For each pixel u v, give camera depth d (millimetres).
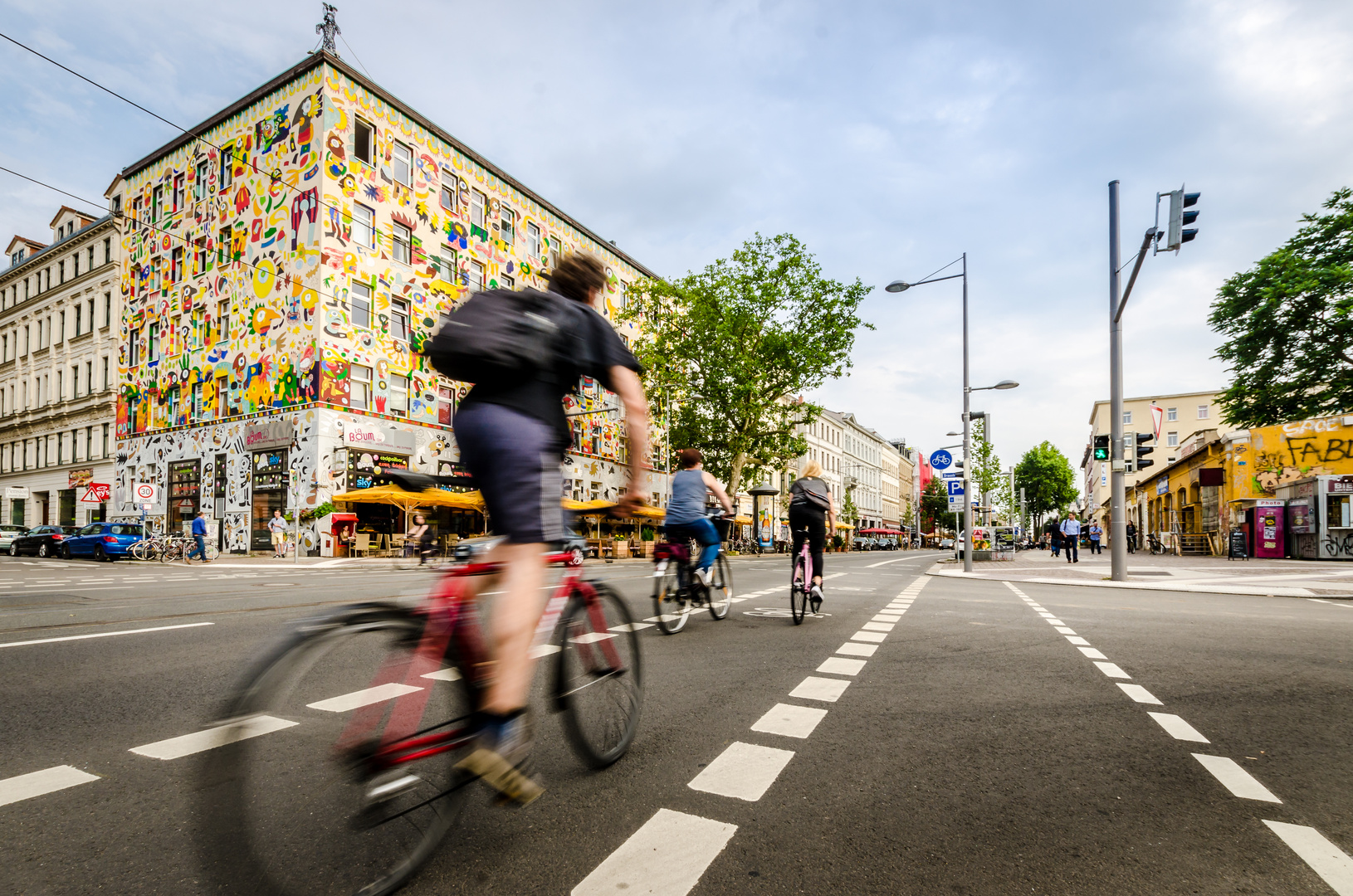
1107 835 2508
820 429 78062
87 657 5262
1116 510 15477
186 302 31391
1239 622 8141
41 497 42594
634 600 8344
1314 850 2408
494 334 2326
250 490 28312
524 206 37031
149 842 2320
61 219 42969
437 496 22094
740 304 39094
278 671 1912
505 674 2303
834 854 2328
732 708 4102
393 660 2100
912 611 9094
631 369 2721
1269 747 3510
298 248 27422
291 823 1906
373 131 28984
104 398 37969
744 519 39000
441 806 2174
